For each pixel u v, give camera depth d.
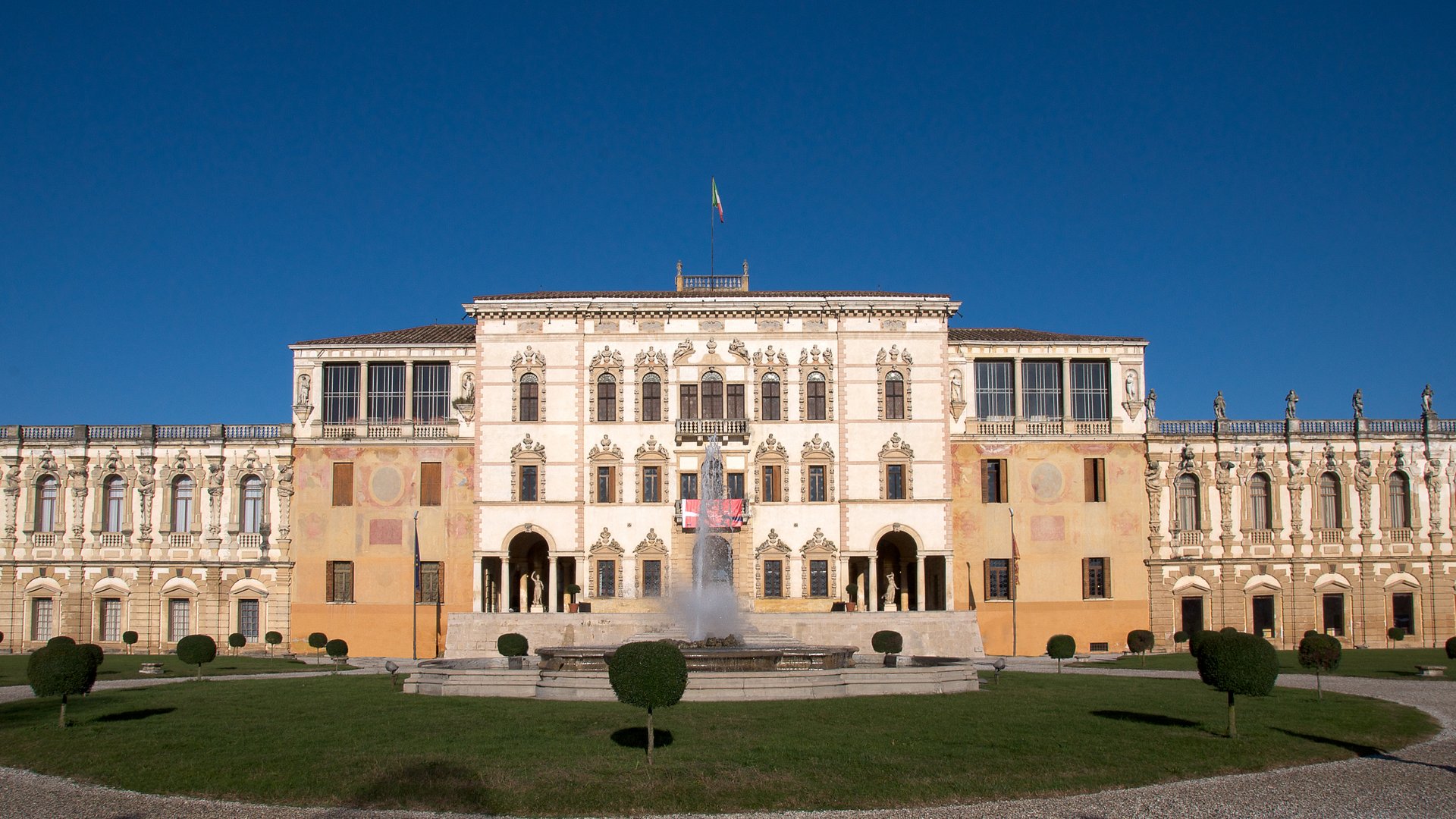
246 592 86.88
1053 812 29.42
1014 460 88.19
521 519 85.38
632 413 86.25
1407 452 90.69
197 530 87.88
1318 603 89.50
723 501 84.50
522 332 86.94
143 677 60.22
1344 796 31.03
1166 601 88.06
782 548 85.12
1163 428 89.94
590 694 46.41
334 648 75.00
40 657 40.06
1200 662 39.03
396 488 86.88
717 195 94.69
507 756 34.28
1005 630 86.50
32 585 87.75
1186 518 89.69
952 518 86.62
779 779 31.94
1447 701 49.44
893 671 49.38
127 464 88.62
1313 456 90.38
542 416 86.31
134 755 35.34
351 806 30.17
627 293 89.88
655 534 85.06
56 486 88.88
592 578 84.94
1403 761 35.69
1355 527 90.12
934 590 88.75
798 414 86.38
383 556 86.25
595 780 31.75
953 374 89.94
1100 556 87.94
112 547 88.06
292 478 87.38
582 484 85.56
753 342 86.94
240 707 44.97
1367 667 66.06
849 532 85.38
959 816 29.14
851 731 38.09
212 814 29.36
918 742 36.38
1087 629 87.00
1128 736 38.00
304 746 36.03
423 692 49.38
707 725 39.19
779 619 77.94
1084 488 88.50
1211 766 34.31
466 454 87.12
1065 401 90.25
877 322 87.25
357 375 89.38
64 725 40.03
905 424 86.44
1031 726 39.34
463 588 85.75
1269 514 89.94
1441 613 89.88
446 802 30.31
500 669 53.94
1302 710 44.62
